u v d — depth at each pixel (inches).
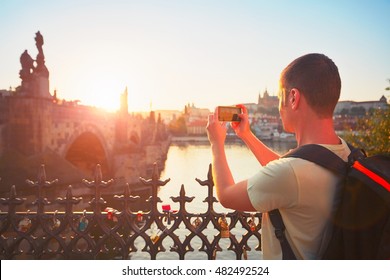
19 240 151.3
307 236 71.8
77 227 150.9
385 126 863.7
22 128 1941.4
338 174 71.4
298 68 77.5
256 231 152.1
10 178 1769.2
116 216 151.6
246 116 102.2
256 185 72.5
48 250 151.0
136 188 2064.5
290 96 78.8
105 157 2817.4
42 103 2010.3
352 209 67.1
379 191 64.5
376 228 65.1
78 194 1460.4
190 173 3535.9
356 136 928.3
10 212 151.1
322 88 74.6
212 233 852.6
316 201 70.1
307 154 72.1
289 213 72.7
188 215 152.0
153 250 150.9
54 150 2133.4
